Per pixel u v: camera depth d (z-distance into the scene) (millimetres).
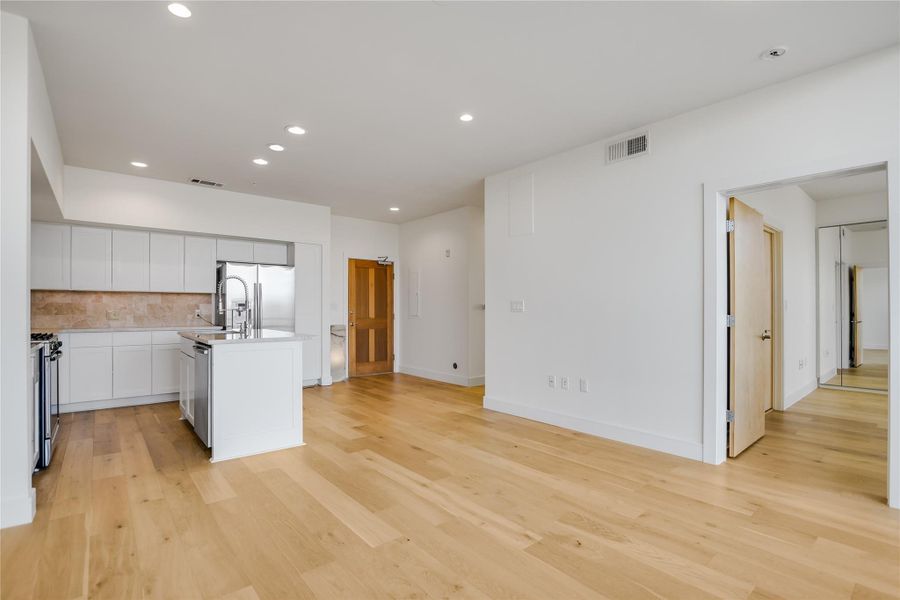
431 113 3287
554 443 3605
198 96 3021
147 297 5402
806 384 5512
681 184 3287
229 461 3188
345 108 3207
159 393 5086
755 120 2930
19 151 2199
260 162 4355
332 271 6848
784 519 2305
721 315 3156
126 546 2049
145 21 2230
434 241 6852
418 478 2875
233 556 1974
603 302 3775
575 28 2287
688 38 2367
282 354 3510
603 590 1740
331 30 2312
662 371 3393
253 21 2232
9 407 2207
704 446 3160
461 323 6359
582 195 3934
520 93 2988
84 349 4676
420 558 1963
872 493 2619
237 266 5629
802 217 5438
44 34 2328
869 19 2189
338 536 2150
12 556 1956
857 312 6473
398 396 5527
